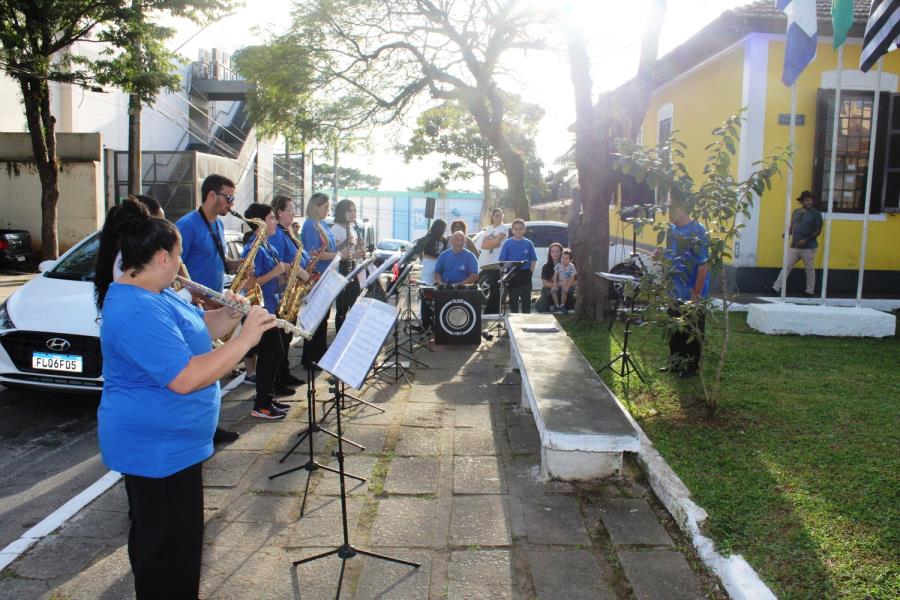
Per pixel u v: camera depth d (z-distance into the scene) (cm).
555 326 721
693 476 419
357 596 322
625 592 323
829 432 492
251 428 554
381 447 512
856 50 1077
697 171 1298
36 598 322
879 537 340
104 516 405
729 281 1129
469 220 4912
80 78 1498
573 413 443
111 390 253
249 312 259
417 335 970
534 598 319
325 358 333
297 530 385
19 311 588
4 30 1390
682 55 1202
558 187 3631
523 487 438
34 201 1877
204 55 3238
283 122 1488
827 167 1089
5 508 425
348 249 801
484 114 1468
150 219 254
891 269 1114
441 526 387
